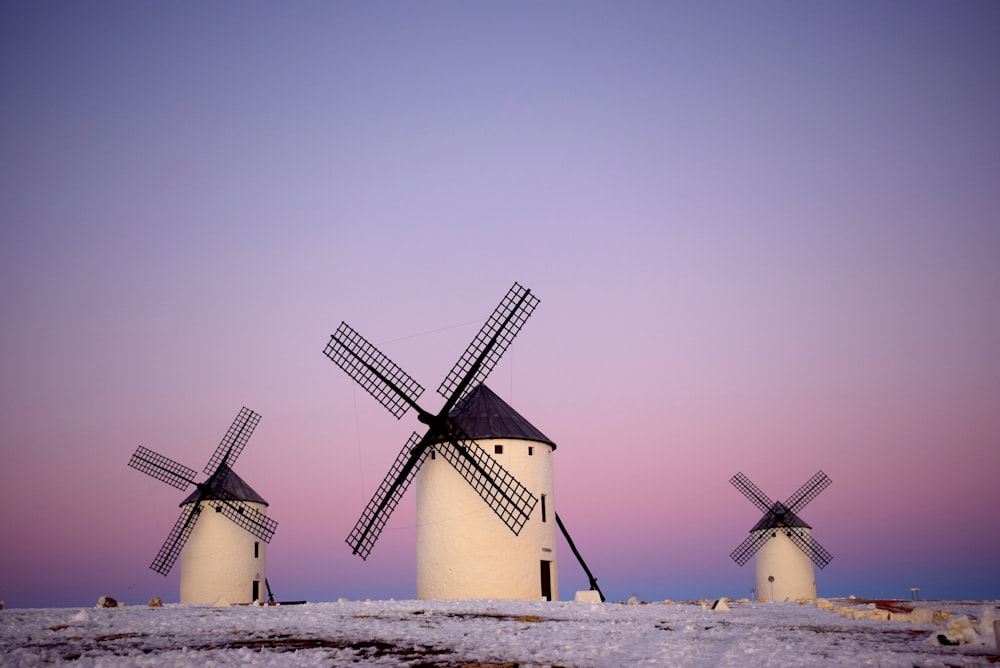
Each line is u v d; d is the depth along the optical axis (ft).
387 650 66.54
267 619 85.10
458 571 125.90
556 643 70.18
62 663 59.67
